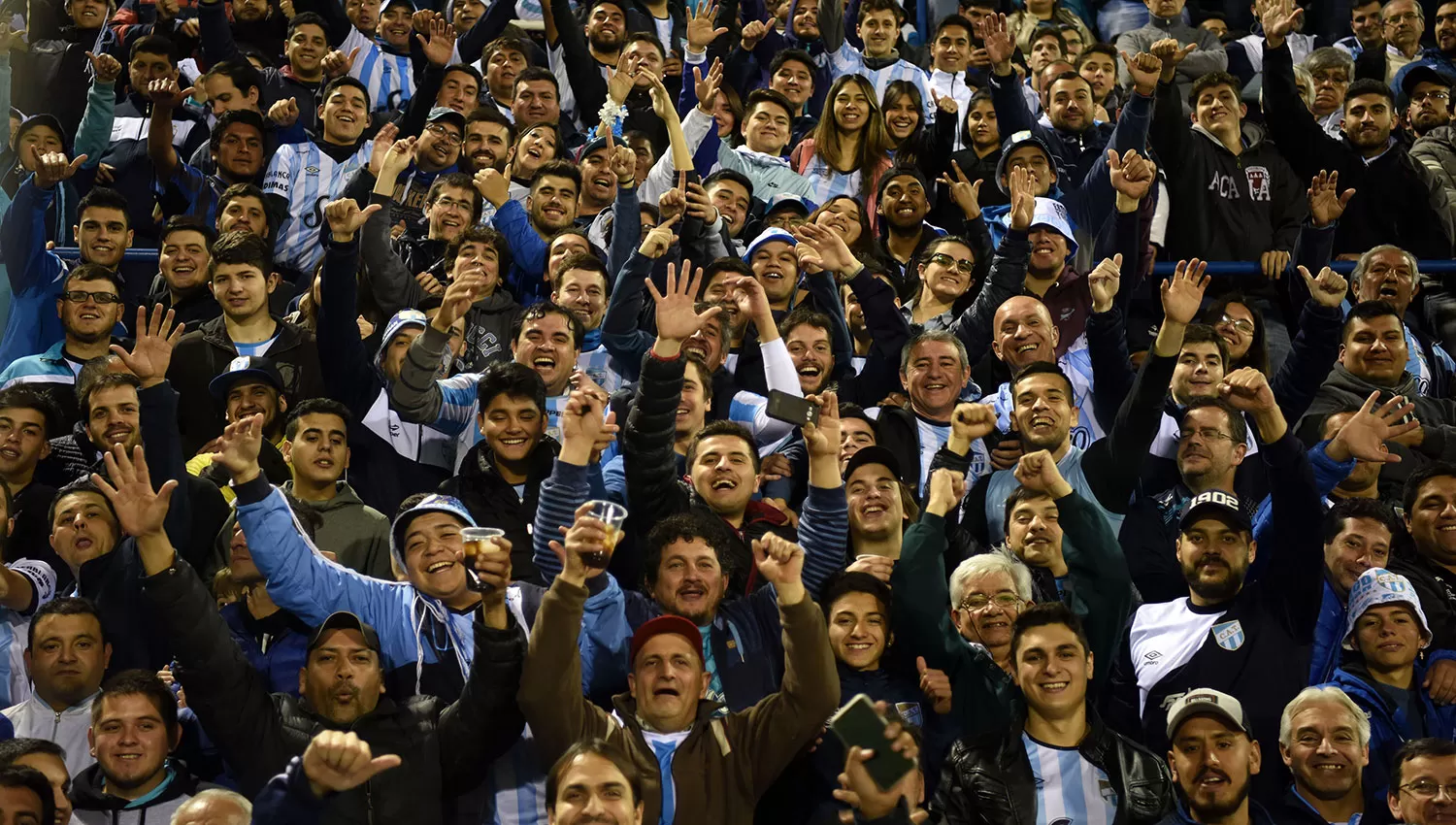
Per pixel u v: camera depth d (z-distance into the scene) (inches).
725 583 366.9
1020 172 495.5
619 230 503.8
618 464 407.5
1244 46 781.9
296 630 365.4
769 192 589.3
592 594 347.9
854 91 594.2
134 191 595.2
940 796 340.5
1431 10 816.9
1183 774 341.1
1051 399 429.4
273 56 736.3
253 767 324.2
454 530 358.3
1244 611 381.4
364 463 437.7
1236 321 505.7
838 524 378.0
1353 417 419.2
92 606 364.8
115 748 331.3
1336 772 353.1
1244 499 441.7
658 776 320.2
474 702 318.3
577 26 654.5
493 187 526.6
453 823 325.4
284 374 465.7
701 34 654.5
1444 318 575.8
